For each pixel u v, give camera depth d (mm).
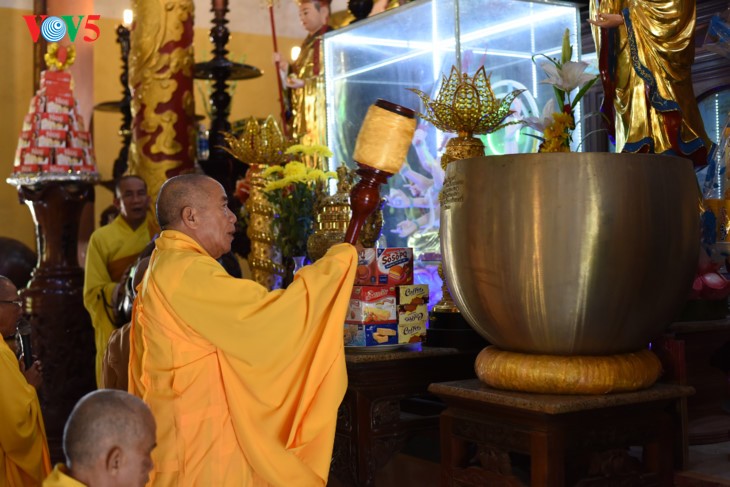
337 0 10891
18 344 3816
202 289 2334
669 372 2734
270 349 2318
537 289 2342
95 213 10367
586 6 4707
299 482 2371
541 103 3914
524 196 2334
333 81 4551
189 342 2355
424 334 3234
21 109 10219
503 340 2518
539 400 2348
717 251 3068
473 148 3195
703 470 2625
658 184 2344
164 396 2340
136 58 6129
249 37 11578
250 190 4133
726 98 4180
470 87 3146
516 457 3014
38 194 5984
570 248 2297
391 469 3514
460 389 2580
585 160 2297
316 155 4641
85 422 1836
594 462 2465
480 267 2438
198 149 7438
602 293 2316
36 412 3277
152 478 2328
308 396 2369
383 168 2189
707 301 2988
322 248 3457
